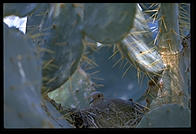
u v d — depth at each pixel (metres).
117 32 1.68
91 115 2.35
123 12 1.69
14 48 1.64
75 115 2.31
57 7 1.85
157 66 2.32
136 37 2.26
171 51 2.29
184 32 2.50
